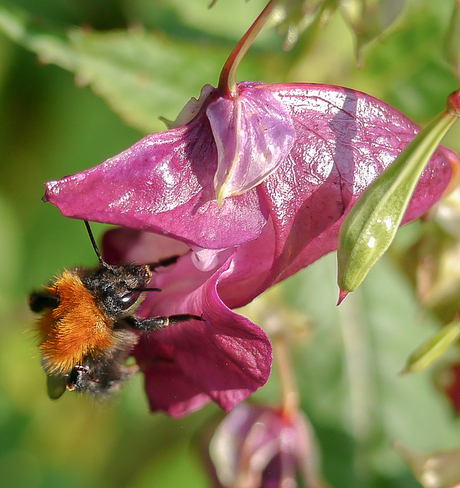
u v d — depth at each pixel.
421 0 0.24
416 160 0.20
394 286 0.26
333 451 0.26
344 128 0.20
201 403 0.21
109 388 0.23
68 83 0.28
